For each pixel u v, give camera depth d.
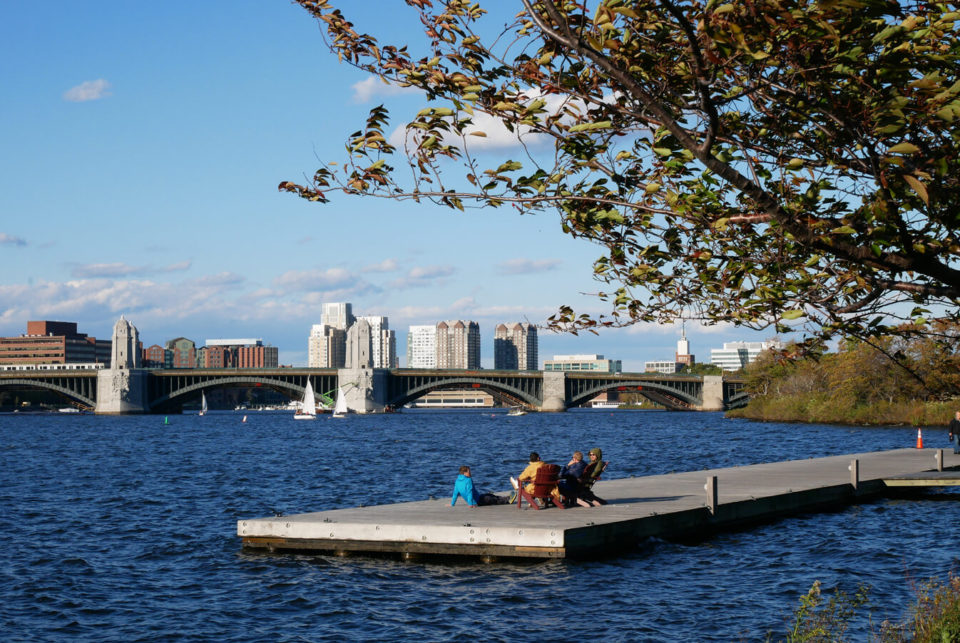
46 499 44.09
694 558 24.72
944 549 26.09
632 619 18.94
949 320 8.56
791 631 17.73
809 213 7.74
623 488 33.59
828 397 139.12
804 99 7.59
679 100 8.19
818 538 27.80
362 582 22.27
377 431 136.25
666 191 8.05
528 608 19.78
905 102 6.90
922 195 6.72
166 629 19.36
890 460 46.12
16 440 112.56
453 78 7.86
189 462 70.25
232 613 20.33
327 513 27.62
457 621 19.02
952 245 7.67
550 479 27.39
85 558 27.48
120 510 39.44
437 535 24.22
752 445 87.31
